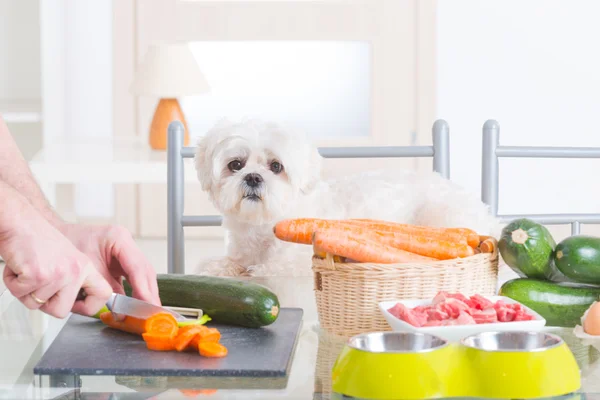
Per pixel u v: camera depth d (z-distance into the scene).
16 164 1.65
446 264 1.46
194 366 1.21
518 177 5.65
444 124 2.69
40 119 5.47
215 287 1.46
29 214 1.23
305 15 5.72
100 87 5.85
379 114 5.77
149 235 5.93
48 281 1.20
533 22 5.57
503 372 1.09
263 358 1.25
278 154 2.61
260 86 5.80
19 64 6.03
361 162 5.65
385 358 1.09
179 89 4.55
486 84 5.65
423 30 5.66
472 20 5.61
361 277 1.43
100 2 5.79
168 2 5.74
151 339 1.29
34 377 1.20
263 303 1.41
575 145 5.66
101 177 4.19
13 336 1.38
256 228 2.68
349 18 5.71
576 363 1.16
